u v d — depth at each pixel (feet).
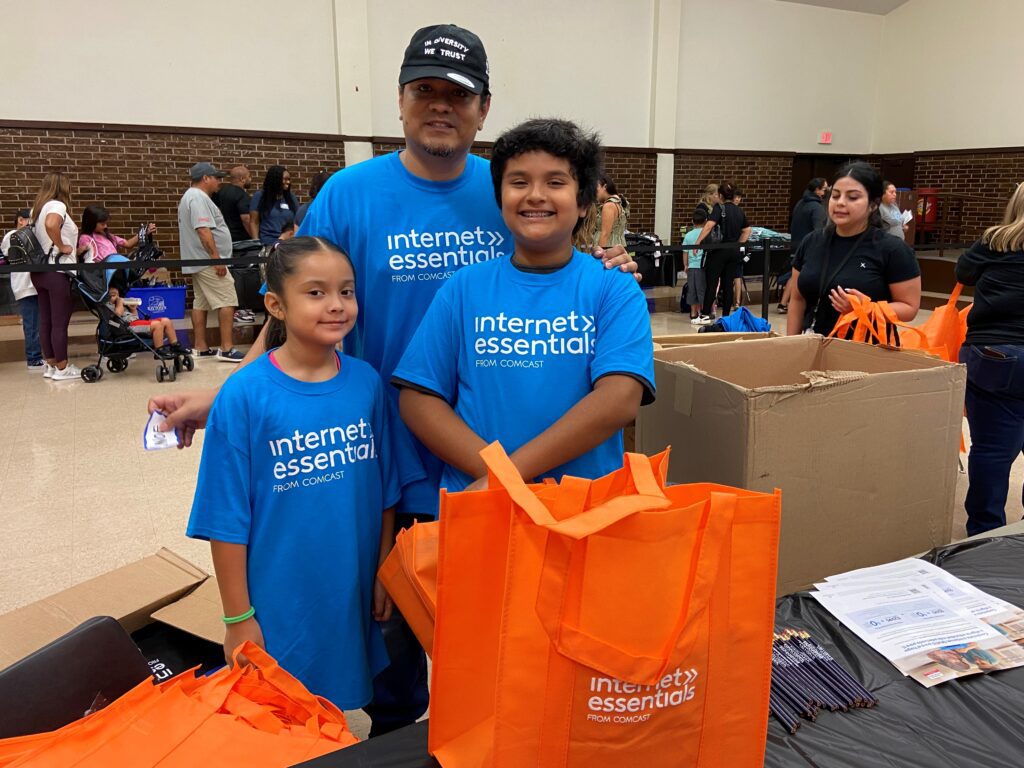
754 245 22.59
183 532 9.50
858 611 4.11
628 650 2.45
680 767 2.61
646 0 29.50
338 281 4.23
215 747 3.06
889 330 7.29
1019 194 7.77
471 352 4.15
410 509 4.95
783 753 3.12
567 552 2.40
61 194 17.11
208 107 23.24
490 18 26.73
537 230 3.93
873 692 3.50
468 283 4.22
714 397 4.91
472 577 2.68
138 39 21.99
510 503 2.63
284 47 23.88
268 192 21.52
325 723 3.45
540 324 4.07
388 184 4.77
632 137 30.58
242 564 4.31
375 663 4.91
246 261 17.78
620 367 3.90
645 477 2.60
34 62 21.01
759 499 2.60
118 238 21.35
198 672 5.28
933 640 3.83
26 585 8.20
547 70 28.17
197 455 12.29
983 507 8.47
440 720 2.79
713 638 2.56
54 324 16.96
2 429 13.56
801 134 34.47
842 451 5.01
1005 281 7.87
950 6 32.58
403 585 3.59
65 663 3.66
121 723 3.08
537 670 2.46
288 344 4.39
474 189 4.82
